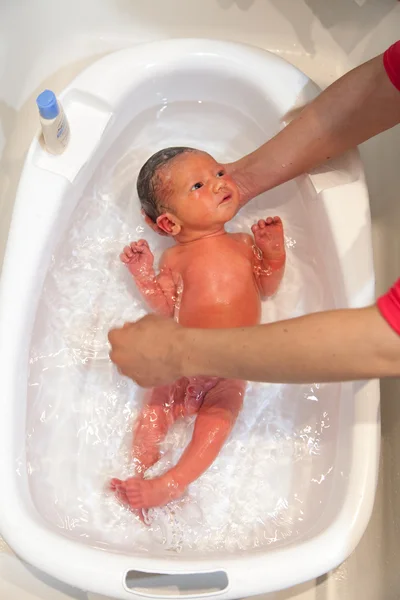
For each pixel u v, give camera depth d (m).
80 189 1.07
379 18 1.29
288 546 0.84
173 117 1.23
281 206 1.20
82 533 0.93
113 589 0.79
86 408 1.07
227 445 1.06
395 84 0.89
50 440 1.02
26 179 0.99
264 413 1.08
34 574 1.02
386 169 1.25
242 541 0.96
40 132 1.02
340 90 0.95
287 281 1.16
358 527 0.83
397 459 1.02
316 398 1.06
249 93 1.14
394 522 1.01
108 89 1.07
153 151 1.26
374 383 0.89
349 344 0.65
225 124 1.24
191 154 1.07
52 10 1.31
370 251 0.96
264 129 1.17
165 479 0.95
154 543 0.95
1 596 1.00
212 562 0.81
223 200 1.05
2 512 0.81
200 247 1.09
